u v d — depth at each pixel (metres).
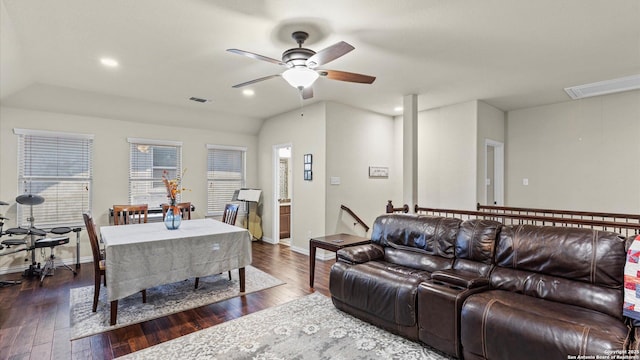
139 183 5.34
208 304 3.14
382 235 3.38
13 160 4.32
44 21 2.45
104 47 2.94
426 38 2.79
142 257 2.80
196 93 4.50
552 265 2.20
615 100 4.58
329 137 4.98
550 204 5.18
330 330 2.59
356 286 2.73
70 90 4.28
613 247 2.01
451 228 2.91
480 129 4.93
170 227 3.52
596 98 4.74
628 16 2.40
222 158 6.32
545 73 3.70
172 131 5.68
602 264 2.00
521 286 2.29
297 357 2.19
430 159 5.45
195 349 2.30
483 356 1.93
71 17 2.39
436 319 2.19
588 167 4.82
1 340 2.43
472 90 4.38
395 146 6.10
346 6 2.27
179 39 2.79
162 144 5.57
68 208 4.71
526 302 2.04
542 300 2.09
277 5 2.24
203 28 2.59
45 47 2.93
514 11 2.34
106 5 2.23
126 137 5.21
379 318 2.58
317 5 2.25
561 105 5.07
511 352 1.79
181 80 3.92
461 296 2.11
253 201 6.02
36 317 2.82
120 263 2.68
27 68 3.46
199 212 5.99
